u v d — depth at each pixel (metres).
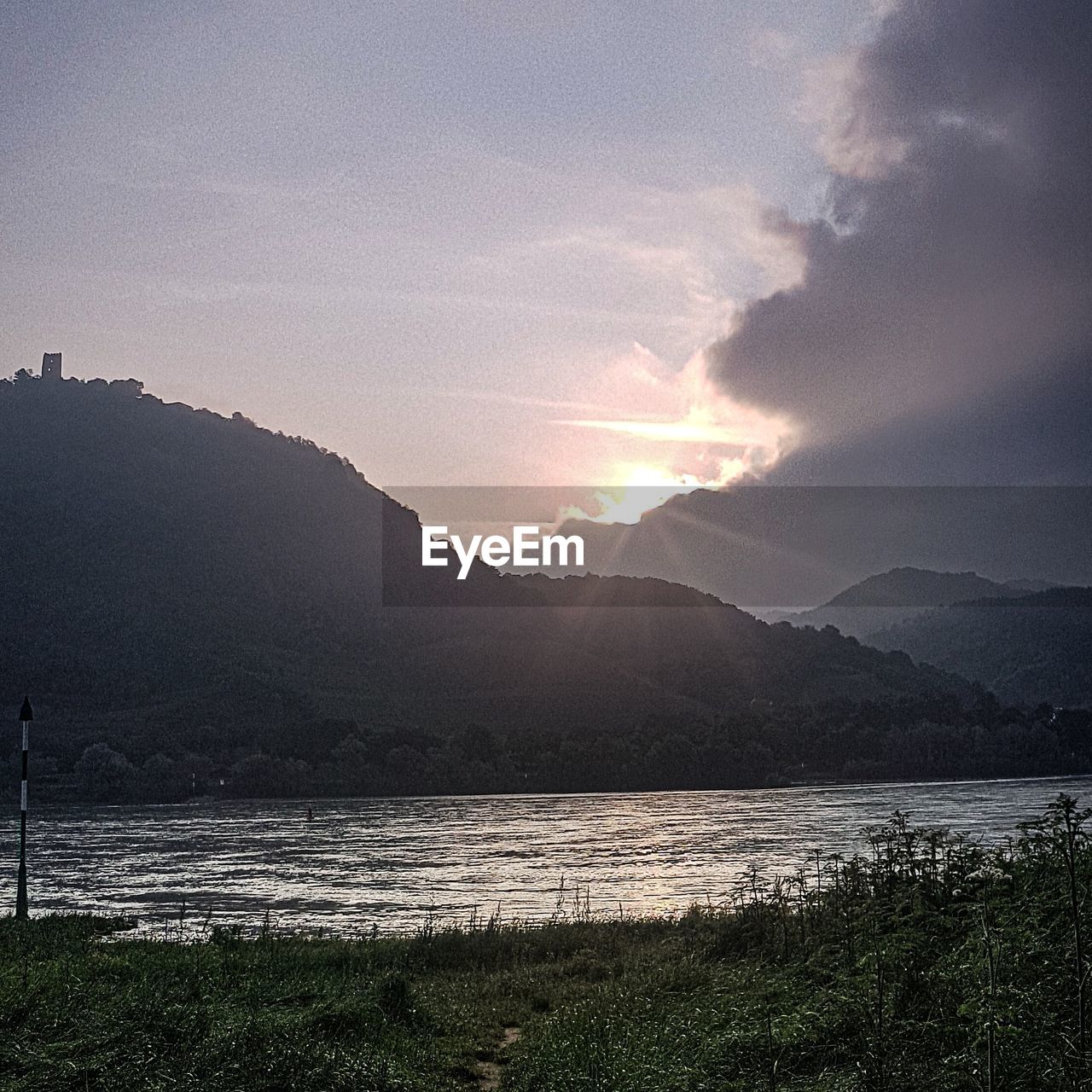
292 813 147.50
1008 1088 11.51
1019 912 14.37
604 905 55.81
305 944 31.94
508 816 138.12
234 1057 15.20
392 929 47.31
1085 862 15.52
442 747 195.38
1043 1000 12.53
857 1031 14.08
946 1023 13.31
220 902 63.06
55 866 87.38
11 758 190.00
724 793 175.00
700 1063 14.53
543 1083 15.60
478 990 24.31
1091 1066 11.38
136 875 79.88
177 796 170.88
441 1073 16.61
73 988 20.02
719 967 22.17
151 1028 16.62
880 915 17.14
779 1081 13.62
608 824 121.94
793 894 32.31
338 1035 17.36
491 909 55.53
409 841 106.50
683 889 63.31
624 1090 14.23
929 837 20.39
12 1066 15.23
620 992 21.36
